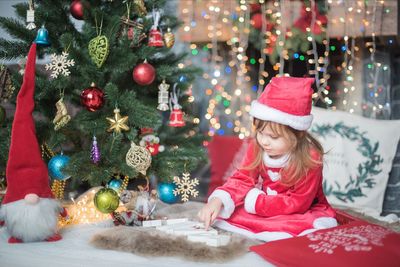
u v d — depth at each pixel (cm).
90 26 180
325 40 260
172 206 185
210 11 265
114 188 175
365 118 235
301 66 280
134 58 174
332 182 222
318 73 278
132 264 125
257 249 127
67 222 162
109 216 167
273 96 140
